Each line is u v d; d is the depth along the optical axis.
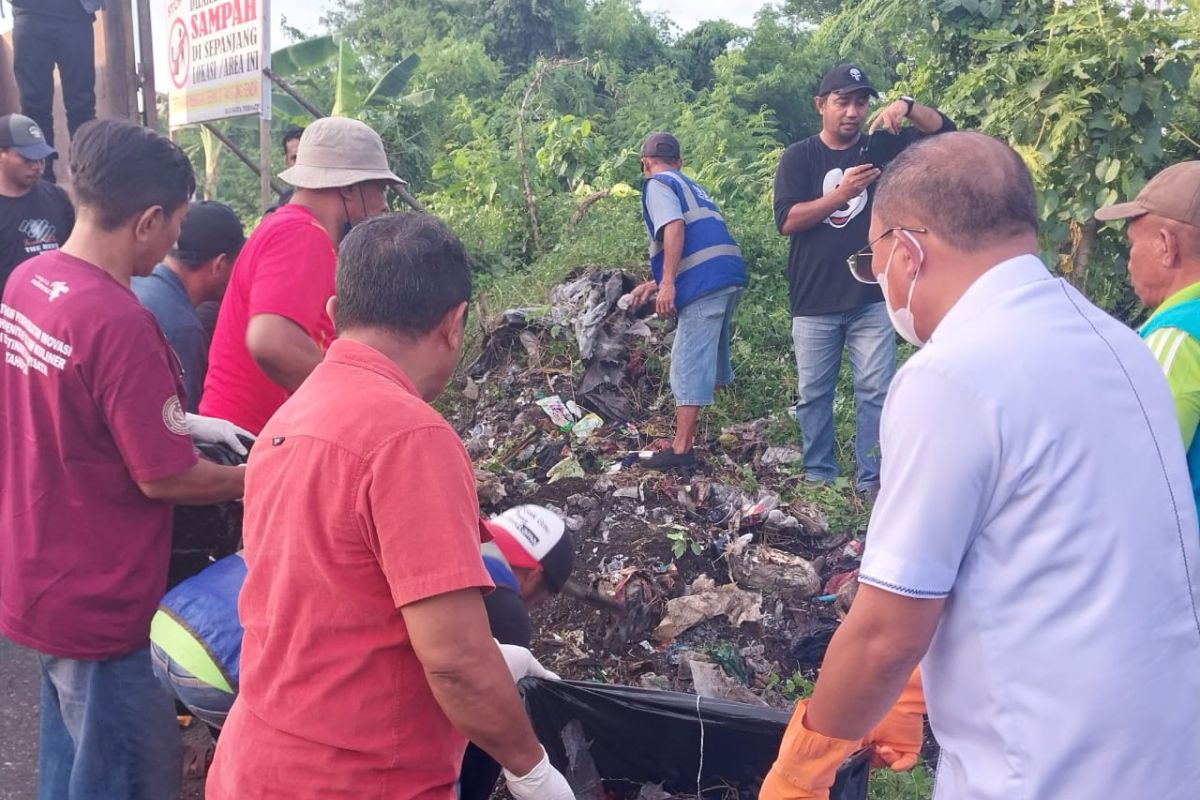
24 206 4.52
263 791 1.65
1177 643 1.46
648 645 3.67
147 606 2.42
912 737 2.07
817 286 4.72
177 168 2.37
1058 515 1.41
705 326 4.79
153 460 2.28
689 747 2.46
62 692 2.45
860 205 4.61
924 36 6.88
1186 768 1.47
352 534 1.58
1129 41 4.96
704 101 20.83
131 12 6.11
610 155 10.91
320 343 2.92
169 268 3.19
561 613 3.72
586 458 5.11
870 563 1.47
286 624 1.64
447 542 1.56
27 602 2.35
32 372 2.28
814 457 4.97
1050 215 5.31
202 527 2.71
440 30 24.64
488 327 5.99
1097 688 1.41
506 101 15.27
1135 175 5.19
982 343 1.46
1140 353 1.55
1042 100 5.26
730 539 4.27
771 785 1.77
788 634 3.82
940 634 1.53
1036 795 1.44
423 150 12.83
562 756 2.48
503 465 5.06
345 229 3.10
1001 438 1.41
